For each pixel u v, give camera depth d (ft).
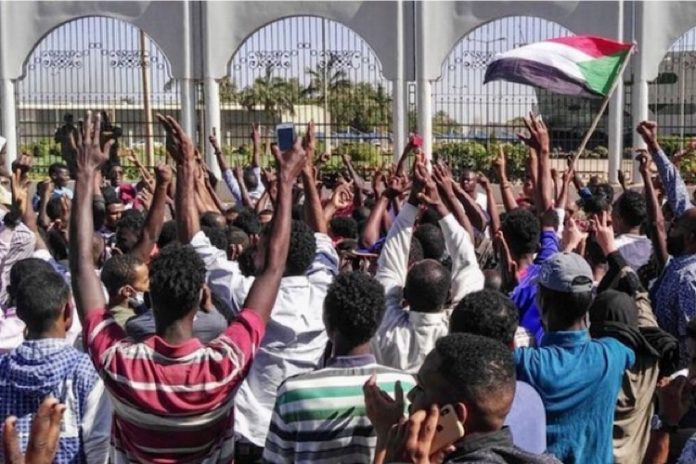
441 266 17.87
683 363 21.18
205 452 13.55
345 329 14.46
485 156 83.92
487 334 14.89
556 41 35.63
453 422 10.51
